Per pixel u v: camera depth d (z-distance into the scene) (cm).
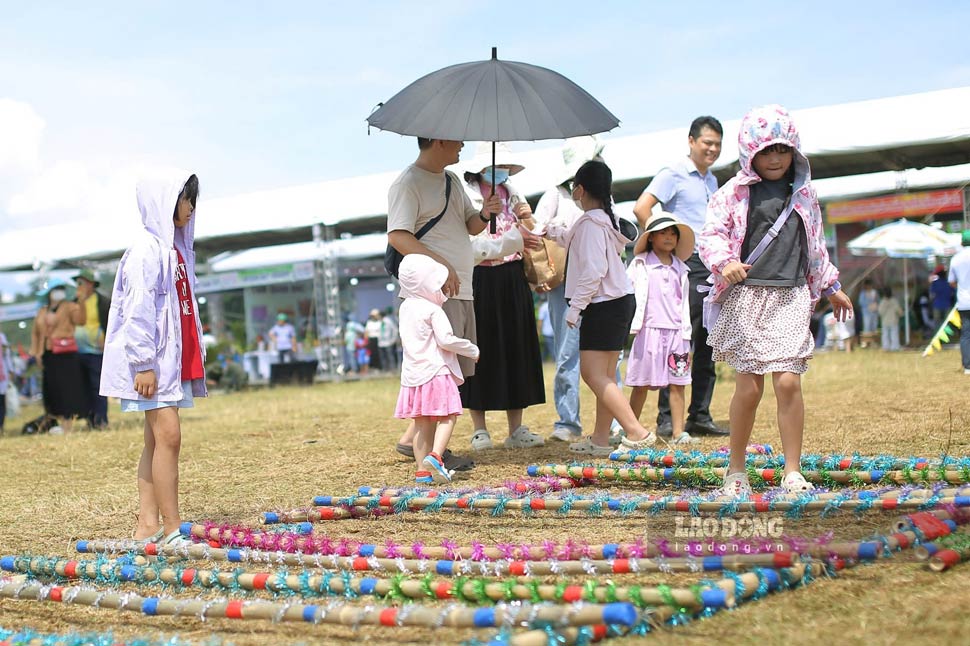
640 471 547
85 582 404
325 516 508
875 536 364
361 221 2109
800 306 466
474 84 563
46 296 1193
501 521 483
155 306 448
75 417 1188
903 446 640
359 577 381
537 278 752
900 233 1789
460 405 621
